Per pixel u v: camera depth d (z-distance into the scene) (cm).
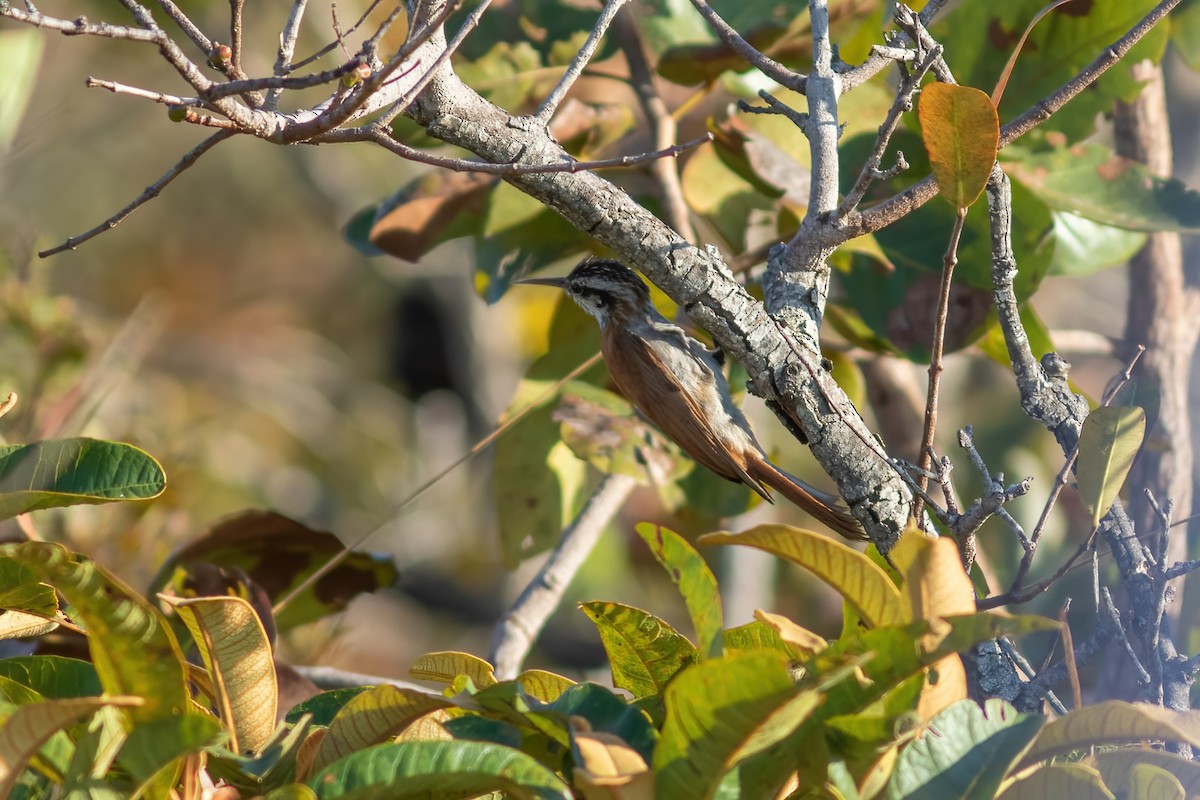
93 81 375
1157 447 789
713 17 547
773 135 885
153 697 364
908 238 818
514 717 388
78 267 2198
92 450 441
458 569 2088
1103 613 586
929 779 364
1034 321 818
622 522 1650
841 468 506
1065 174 832
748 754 340
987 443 1288
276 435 2238
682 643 439
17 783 397
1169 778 410
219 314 2398
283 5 1694
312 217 2503
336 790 342
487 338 2116
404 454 2278
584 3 897
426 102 472
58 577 343
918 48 523
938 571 360
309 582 687
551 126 872
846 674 342
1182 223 816
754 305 504
